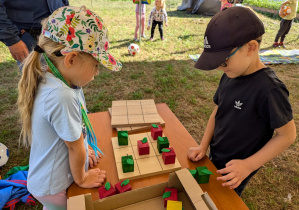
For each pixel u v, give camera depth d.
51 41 0.87
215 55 0.94
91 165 1.18
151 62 4.60
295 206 1.95
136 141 1.32
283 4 5.18
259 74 1.04
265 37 6.29
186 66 4.46
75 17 0.86
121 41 5.80
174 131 1.45
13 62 4.39
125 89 3.62
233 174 1.03
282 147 1.00
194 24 7.68
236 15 0.92
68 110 0.88
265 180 2.18
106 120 1.54
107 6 10.55
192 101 3.34
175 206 0.91
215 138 1.33
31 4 2.00
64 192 1.07
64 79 0.94
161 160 1.19
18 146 2.47
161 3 5.51
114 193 1.01
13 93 3.38
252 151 1.17
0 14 1.83
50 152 0.98
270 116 0.99
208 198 0.83
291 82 3.93
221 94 1.24
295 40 6.10
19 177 1.98
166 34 6.55
